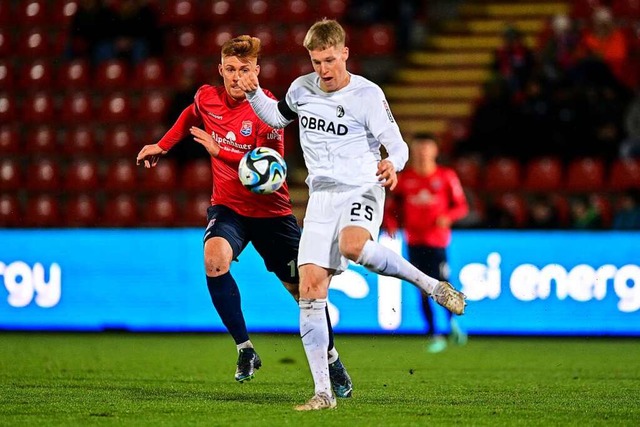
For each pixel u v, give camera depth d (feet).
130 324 124.98
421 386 77.46
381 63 171.63
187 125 73.36
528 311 118.42
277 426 55.42
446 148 153.79
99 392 71.92
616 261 117.19
